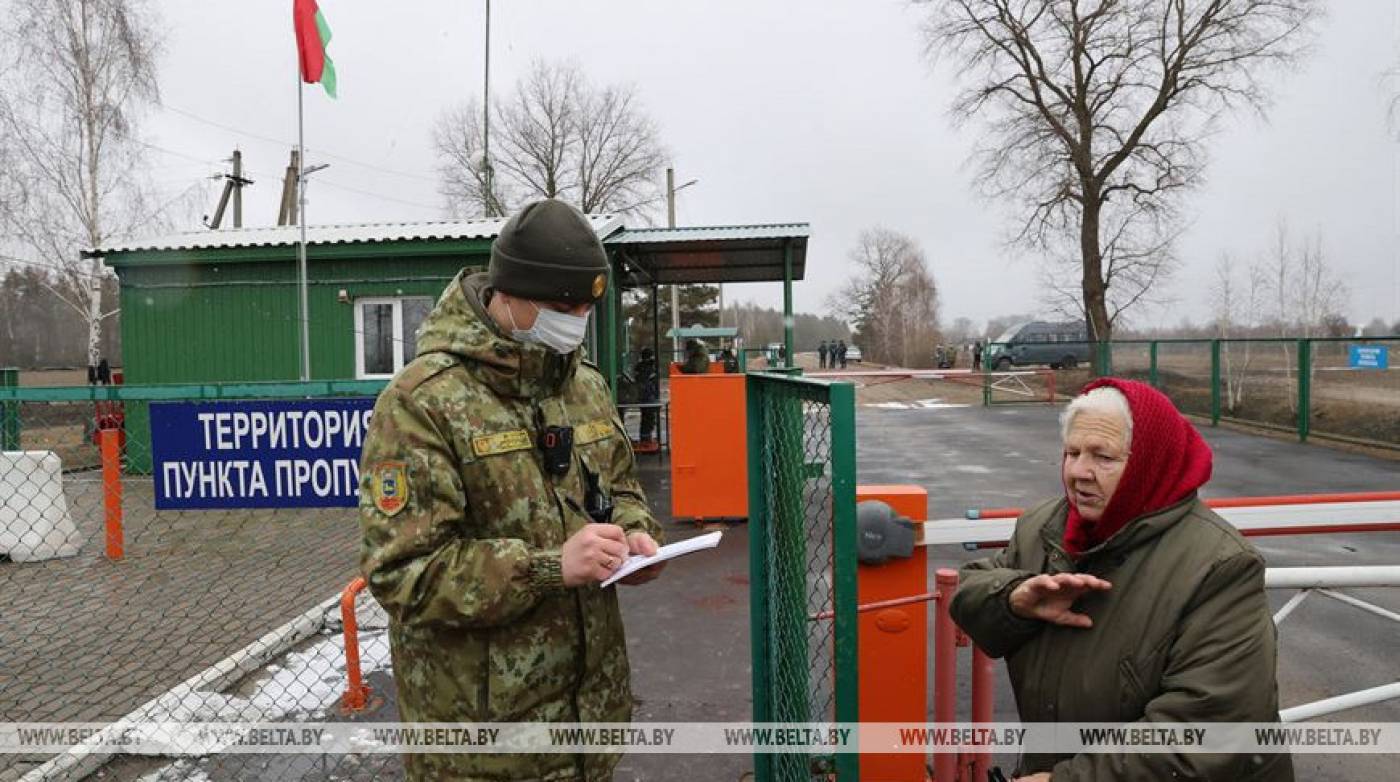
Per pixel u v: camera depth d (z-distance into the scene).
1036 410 20.48
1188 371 17.95
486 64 26.77
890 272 66.69
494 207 30.33
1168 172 26.30
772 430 2.19
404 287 10.73
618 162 40.91
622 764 3.19
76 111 20.75
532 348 1.56
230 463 2.90
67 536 5.88
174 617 4.66
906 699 2.64
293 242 10.47
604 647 1.68
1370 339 12.33
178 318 10.91
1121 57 25.91
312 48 10.31
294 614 4.71
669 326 46.91
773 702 2.25
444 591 1.43
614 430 1.82
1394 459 11.29
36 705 3.68
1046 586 1.58
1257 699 1.42
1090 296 27.20
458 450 1.50
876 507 2.55
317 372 10.84
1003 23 26.84
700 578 5.66
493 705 1.55
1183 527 1.55
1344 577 2.30
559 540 1.58
